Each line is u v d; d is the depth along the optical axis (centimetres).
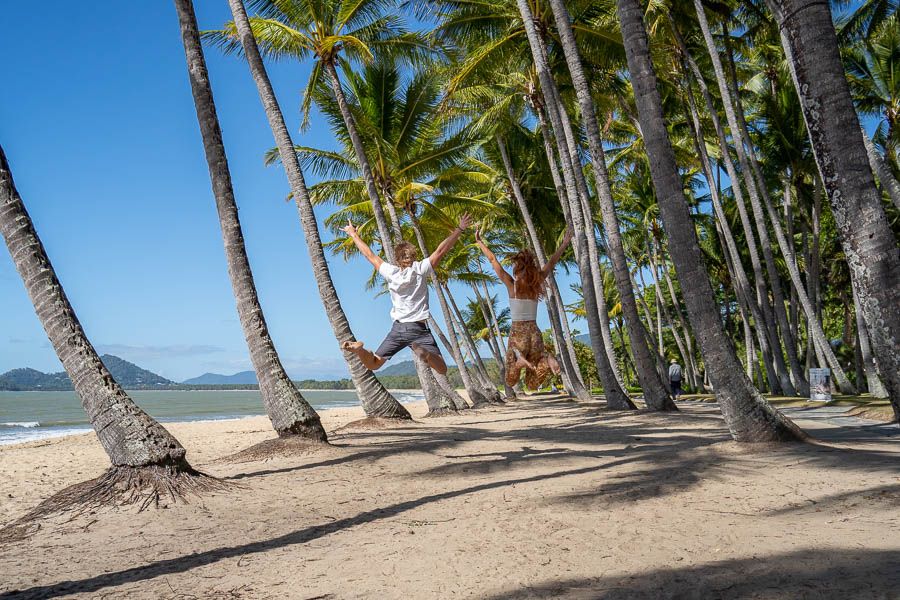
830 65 682
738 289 2786
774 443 736
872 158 1316
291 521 550
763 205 3134
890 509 430
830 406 1562
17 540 528
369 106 2173
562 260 3266
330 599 338
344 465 836
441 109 2162
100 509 609
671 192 780
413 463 837
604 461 750
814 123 696
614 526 449
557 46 2030
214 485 690
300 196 1381
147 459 663
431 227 2833
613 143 3250
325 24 1862
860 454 650
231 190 1002
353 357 1548
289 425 985
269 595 352
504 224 3397
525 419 1623
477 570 372
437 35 2108
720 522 439
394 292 570
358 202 2634
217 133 987
